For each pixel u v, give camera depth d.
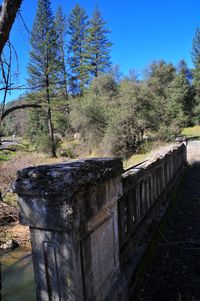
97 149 18.94
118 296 2.13
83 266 1.66
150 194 3.90
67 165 1.71
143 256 2.92
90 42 38.31
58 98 20.83
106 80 22.25
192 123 31.33
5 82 2.17
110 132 17.00
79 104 20.78
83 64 37.56
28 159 10.98
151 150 15.07
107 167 2.01
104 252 1.99
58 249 1.57
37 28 16.78
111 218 2.14
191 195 5.76
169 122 18.03
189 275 2.75
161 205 4.60
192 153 12.02
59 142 24.09
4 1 1.70
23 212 1.64
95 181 1.78
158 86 24.88
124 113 16.86
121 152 16.50
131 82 19.12
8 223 6.59
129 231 2.73
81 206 1.64
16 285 3.75
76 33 37.56
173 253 3.22
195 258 3.08
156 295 2.46
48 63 18.44
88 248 1.73
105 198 2.00
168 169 5.61
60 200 1.51
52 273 1.60
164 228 3.96
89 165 1.75
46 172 1.54
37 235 1.63
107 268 2.04
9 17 1.70
